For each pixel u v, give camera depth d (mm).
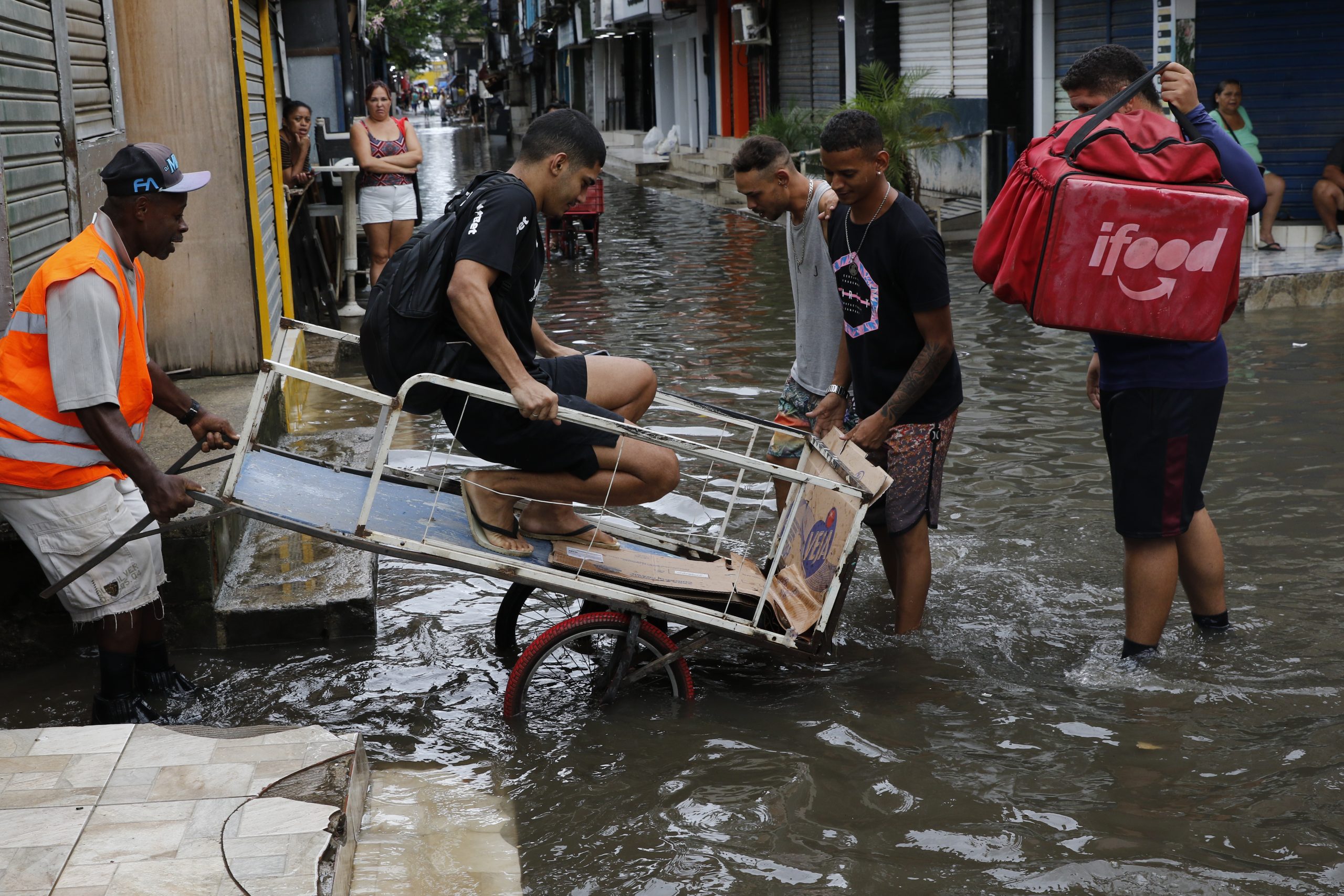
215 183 6742
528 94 66875
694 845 3182
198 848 2779
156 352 6855
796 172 4844
